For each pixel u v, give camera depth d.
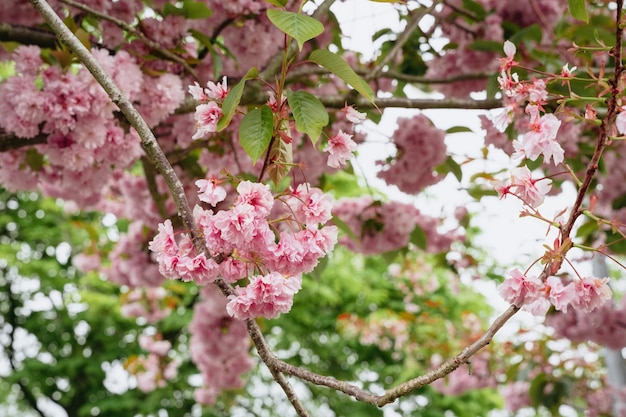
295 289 1.74
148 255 5.23
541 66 3.70
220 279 1.78
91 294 11.90
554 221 1.81
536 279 1.76
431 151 4.34
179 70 3.51
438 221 5.60
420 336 8.81
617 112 1.86
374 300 13.06
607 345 5.11
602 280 1.79
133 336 13.50
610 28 4.07
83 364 13.36
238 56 3.65
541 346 6.27
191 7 3.29
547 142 1.84
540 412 10.33
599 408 6.52
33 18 3.40
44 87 3.01
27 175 3.71
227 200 3.86
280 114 1.84
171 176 1.79
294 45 3.45
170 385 12.63
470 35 4.29
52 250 13.88
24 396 14.47
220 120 1.82
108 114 3.01
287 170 1.87
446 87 4.50
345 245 4.99
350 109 1.89
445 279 13.30
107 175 3.52
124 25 3.01
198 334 5.79
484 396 13.27
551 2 4.21
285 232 1.78
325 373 14.34
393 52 3.71
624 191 4.55
